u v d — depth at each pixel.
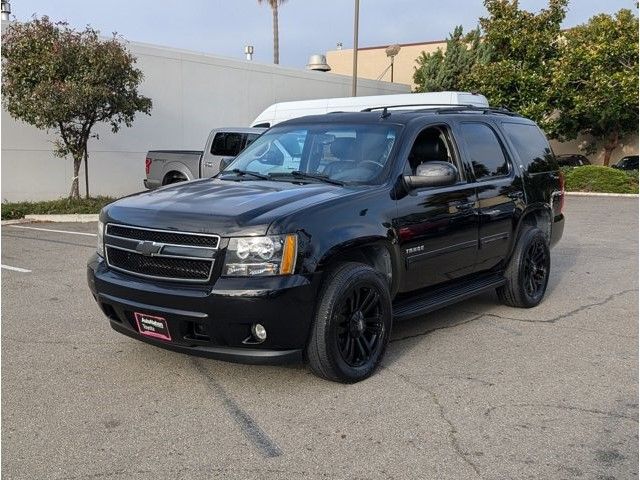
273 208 4.24
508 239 6.18
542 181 6.81
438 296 5.46
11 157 15.34
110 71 13.95
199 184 5.18
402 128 5.29
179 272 4.18
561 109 25.78
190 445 3.61
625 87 22.50
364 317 4.56
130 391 4.35
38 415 3.97
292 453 3.52
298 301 4.07
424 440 3.68
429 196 5.15
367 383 4.52
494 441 3.67
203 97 19.47
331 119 5.77
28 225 13.16
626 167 30.64
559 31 25.59
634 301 6.99
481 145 6.09
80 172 16.84
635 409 4.13
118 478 3.26
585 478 3.27
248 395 4.29
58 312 6.33
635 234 12.31
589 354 5.20
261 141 6.02
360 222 4.50
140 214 4.41
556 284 7.84
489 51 26.25
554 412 4.07
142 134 18.05
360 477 3.28
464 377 4.66
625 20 23.05
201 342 4.16
